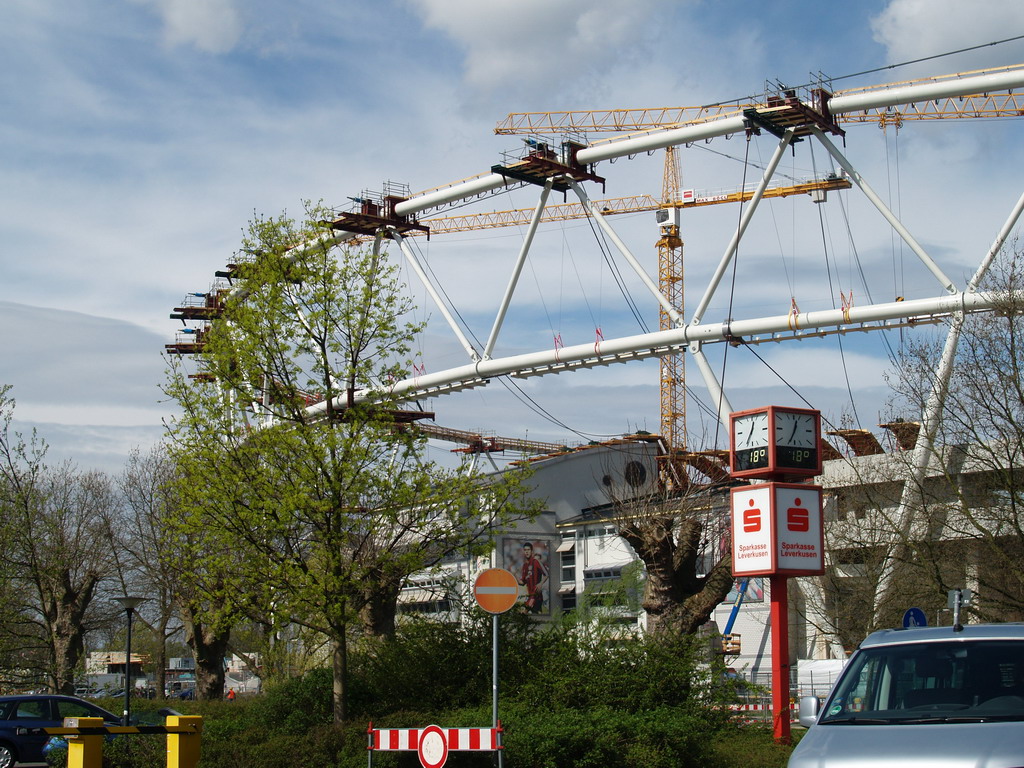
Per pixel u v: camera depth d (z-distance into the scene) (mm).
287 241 27109
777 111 48938
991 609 32688
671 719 20031
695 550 31047
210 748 21141
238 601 25016
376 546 26438
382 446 25453
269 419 26812
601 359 57875
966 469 36219
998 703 9359
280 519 24078
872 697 10070
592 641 25391
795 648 54031
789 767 8977
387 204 63531
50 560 41438
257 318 25719
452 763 19000
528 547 67812
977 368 32375
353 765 19828
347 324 25984
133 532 57188
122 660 95938
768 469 23641
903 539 33406
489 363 61688
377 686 27594
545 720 20062
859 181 49250
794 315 51188
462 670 26656
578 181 58406
